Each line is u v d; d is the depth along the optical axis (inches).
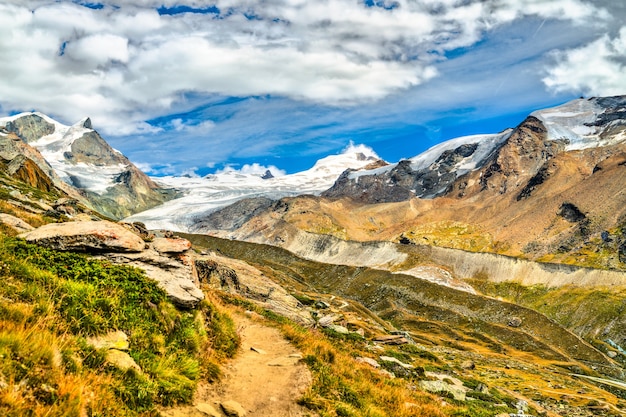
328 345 1035.9
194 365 577.6
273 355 812.0
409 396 874.8
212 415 495.2
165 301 650.8
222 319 819.4
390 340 3034.0
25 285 497.4
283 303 2164.1
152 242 936.3
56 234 723.4
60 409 358.3
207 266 1963.6
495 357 6643.7
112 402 413.7
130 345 525.7
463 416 857.5
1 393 335.0
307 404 582.6
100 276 612.7
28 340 395.9
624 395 5590.6
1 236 628.1
